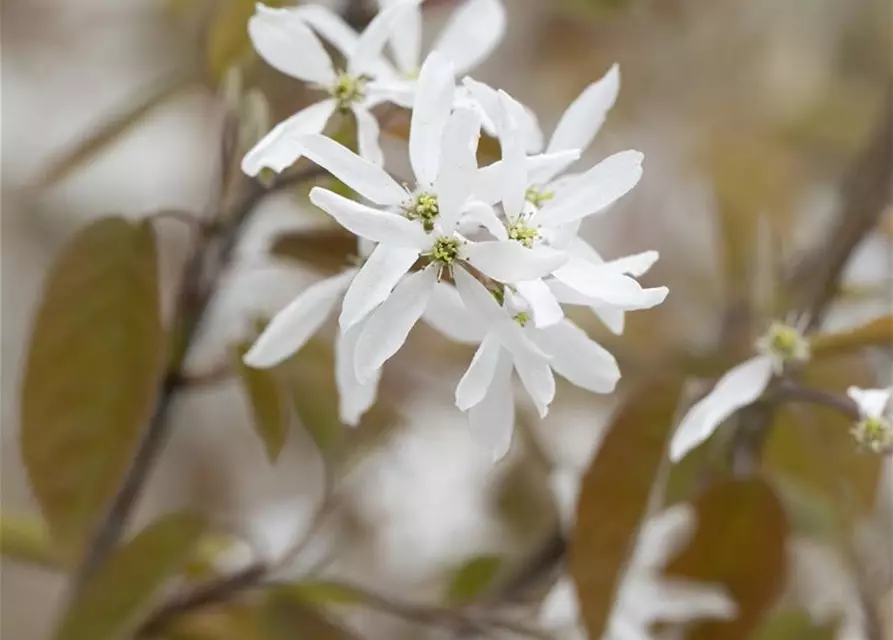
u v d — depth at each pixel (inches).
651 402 22.5
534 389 20.2
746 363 21.9
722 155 32.9
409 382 28.1
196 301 22.9
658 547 24.0
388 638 29.0
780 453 24.2
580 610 22.3
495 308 20.2
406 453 30.1
